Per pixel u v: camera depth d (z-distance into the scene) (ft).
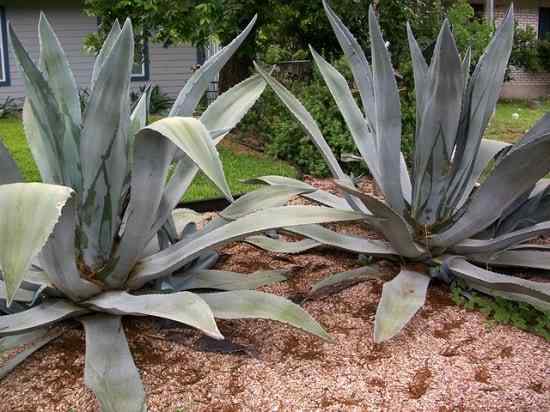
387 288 8.52
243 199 8.46
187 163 9.20
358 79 10.36
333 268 10.53
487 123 9.46
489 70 9.29
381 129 9.30
